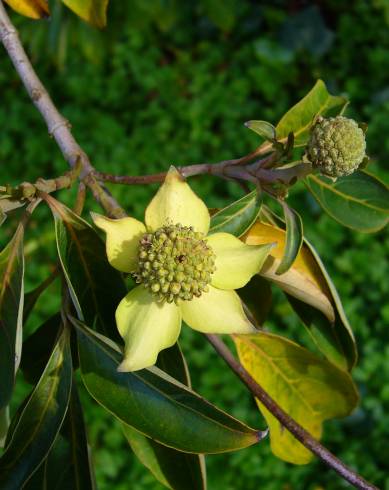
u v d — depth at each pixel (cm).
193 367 66
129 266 22
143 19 62
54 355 23
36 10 30
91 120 79
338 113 28
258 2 86
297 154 61
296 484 62
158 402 23
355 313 68
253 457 62
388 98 77
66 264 24
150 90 83
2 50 84
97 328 24
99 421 64
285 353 29
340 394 29
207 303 22
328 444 64
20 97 81
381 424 64
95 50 62
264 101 82
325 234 70
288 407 29
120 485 62
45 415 23
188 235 22
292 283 26
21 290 22
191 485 25
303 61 82
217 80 80
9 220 72
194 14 85
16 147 80
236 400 65
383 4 79
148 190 73
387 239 71
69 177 25
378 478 62
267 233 26
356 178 28
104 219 22
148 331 21
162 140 77
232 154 77
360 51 82
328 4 87
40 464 23
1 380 22
